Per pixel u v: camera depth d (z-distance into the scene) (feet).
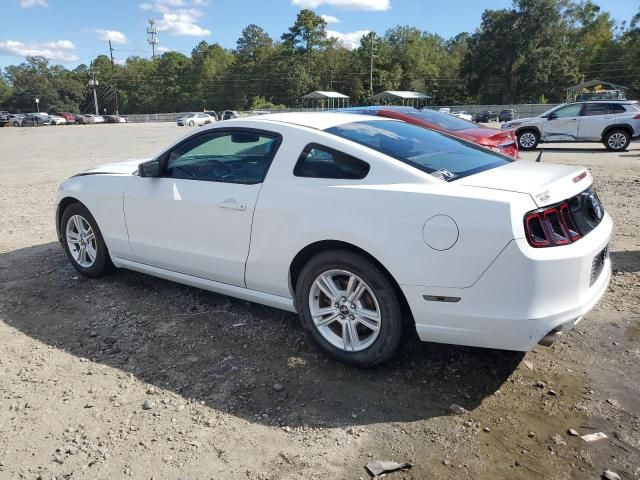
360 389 10.53
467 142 13.44
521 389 10.43
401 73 351.87
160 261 14.32
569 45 300.81
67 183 16.65
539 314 9.10
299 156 11.51
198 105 380.99
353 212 10.37
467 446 8.86
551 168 11.33
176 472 8.39
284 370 11.28
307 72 352.90
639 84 259.39
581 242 9.61
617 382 10.59
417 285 9.75
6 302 15.26
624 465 8.34
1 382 11.03
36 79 393.09
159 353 12.14
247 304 14.55
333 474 8.29
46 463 8.63
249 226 11.94
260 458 8.68
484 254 9.13
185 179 13.46
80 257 16.85
